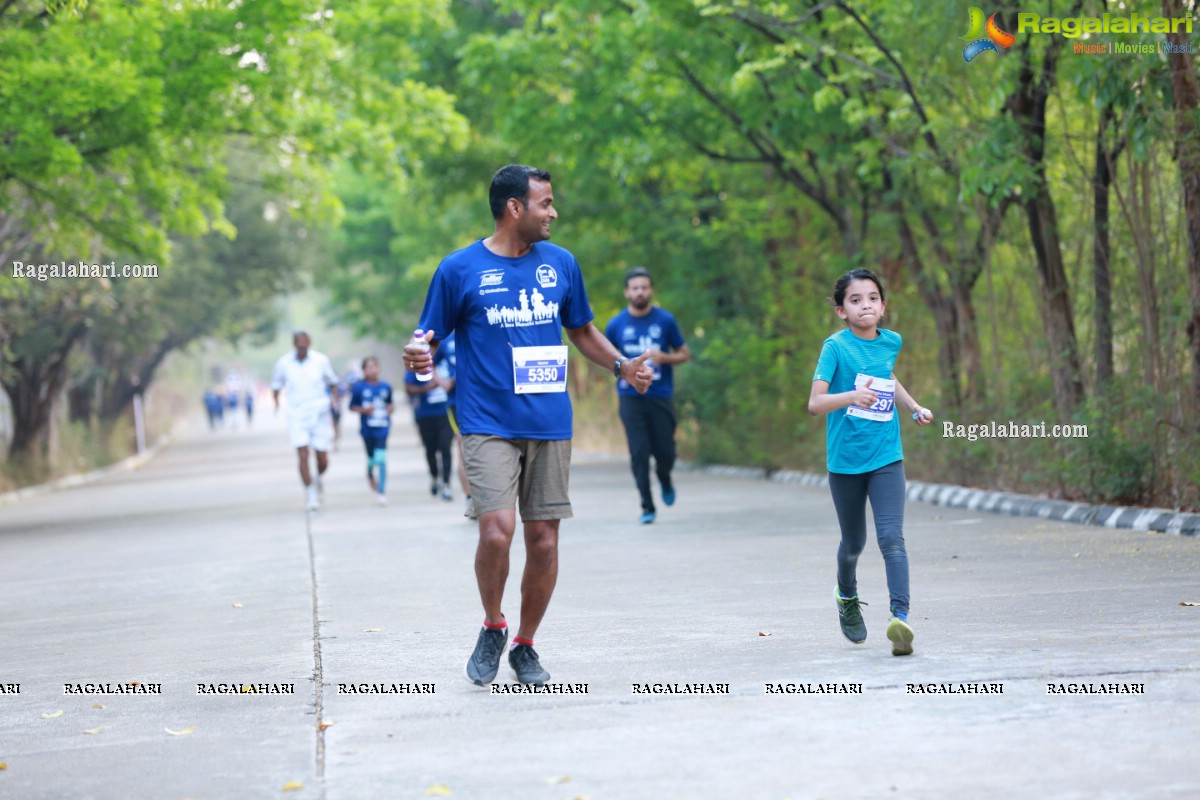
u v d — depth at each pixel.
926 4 29.84
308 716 13.24
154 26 40.00
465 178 60.50
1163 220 28.05
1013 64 29.59
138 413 115.12
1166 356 28.52
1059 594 18.42
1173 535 24.45
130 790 10.99
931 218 37.75
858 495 15.16
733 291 53.34
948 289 41.00
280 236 101.38
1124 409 28.42
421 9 52.50
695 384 52.62
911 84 32.69
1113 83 26.12
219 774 11.29
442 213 64.81
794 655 15.02
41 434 82.31
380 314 121.81
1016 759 10.64
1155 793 9.70
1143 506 27.53
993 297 35.19
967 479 35.06
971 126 31.41
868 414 15.03
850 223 43.75
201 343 130.00
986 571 21.05
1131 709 12.03
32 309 65.94
